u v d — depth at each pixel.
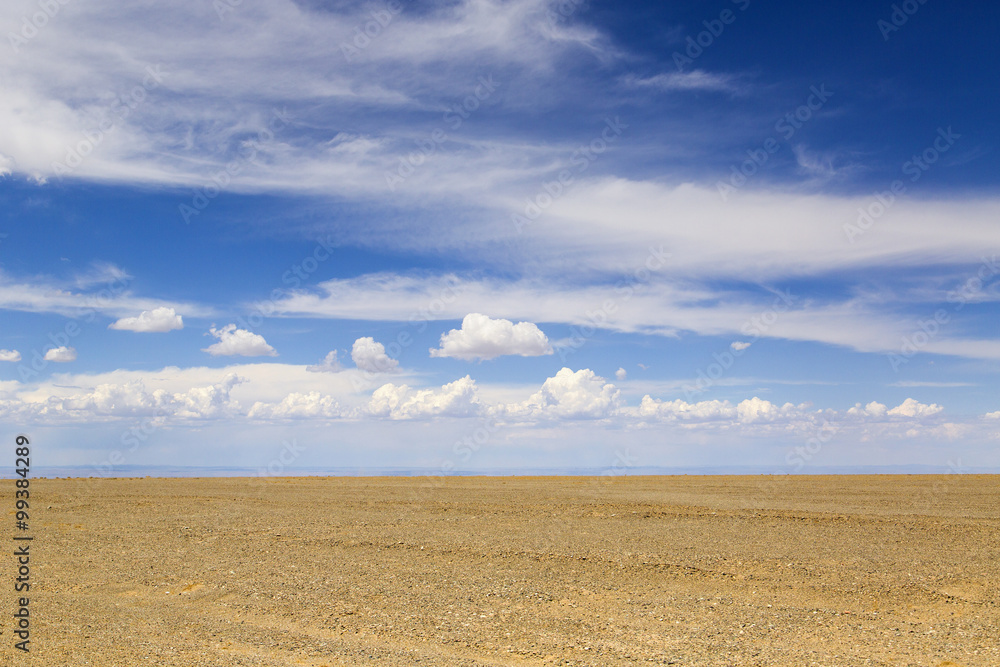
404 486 36.12
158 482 40.62
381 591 13.12
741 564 15.09
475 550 16.75
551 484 37.78
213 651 9.62
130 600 12.84
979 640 10.17
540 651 9.76
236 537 19.25
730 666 9.12
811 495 30.20
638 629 10.80
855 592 12.89
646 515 23.50
